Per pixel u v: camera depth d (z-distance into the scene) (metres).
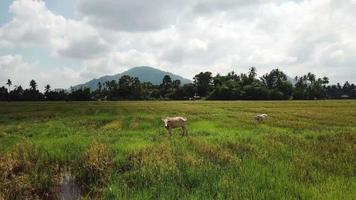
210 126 28.12
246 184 10.73
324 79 186.50
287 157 15.12
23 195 11.59
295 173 12.24
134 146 16.55
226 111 58.44
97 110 62.38
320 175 11.98
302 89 178.12
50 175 13.03
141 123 32.97
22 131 27.59
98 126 33.19
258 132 24.00
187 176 12.08
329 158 14.82
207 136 21.22
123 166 13.95
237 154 15.45
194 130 25.36
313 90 174.62
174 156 14.28
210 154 15.02
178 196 10.27
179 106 80.94
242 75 190.12
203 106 80.56
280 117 41.88
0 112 55.84
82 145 16.92
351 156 15.22
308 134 21.39
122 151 15.70
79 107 75.88
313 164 13.94
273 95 163.62
